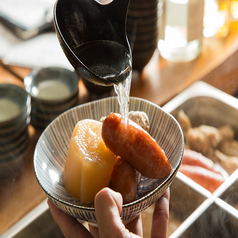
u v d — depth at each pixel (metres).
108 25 0.61
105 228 0.47
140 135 0.54
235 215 0.67
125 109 0.58
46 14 1.29
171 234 0.66
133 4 0.93
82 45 0.60
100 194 0.48
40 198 0.79
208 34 1.25
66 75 1.02
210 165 0.84
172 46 1.16
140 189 0.61
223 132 0.93
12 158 0.87
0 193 0.81
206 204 0.69
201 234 0.65
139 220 0.65
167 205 0.63
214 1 1.20
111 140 0.55
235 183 0.72
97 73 0.56
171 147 0.63
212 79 1.09
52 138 0.67
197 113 0.98
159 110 0.68
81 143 0.59
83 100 1.04
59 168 0.65
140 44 1.00
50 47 1.21
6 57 1.19
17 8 1.34
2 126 0.83
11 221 0.75
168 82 1.09
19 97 0.94
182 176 0.75
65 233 0.62
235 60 1.13
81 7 0.59
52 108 0.92
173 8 1.08
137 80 1.11
